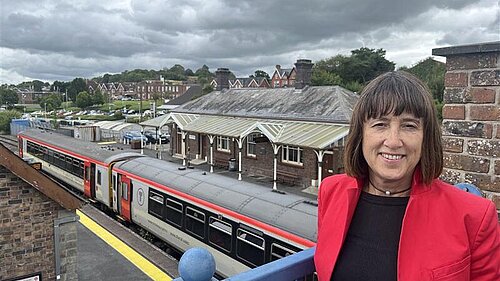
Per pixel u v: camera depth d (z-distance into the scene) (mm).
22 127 49062
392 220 1455
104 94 119562
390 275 1378
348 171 1570
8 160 6852
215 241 10133
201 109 29078
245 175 23375
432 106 1435
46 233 7695
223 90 30266
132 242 12578
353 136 1553
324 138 18312
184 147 27344
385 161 1427
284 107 23672
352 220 1525
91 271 10492
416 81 1480
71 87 120750
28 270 7574
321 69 57125
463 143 2697
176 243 11727
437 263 1293
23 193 7395
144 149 33969
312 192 19109
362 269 1432
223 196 10148
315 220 8055
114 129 41219
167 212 12055
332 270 1501
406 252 1350
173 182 11977
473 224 1321
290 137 19422
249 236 9094
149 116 62750
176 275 10383
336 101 21406
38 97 133500
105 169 16062
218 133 23062
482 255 1320
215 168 25594
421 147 1408
